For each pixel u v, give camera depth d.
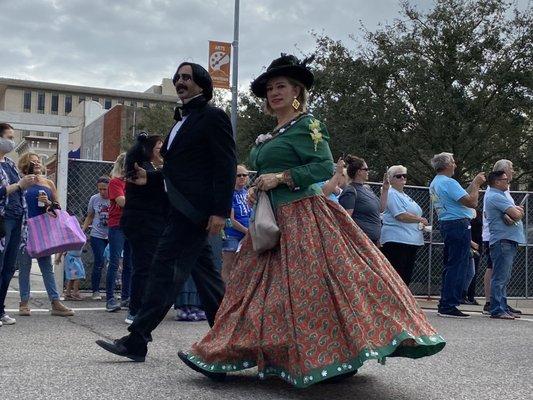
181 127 4.52
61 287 9.16
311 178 3.99
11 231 6.52
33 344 5.37
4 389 3.75
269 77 4.29
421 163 28.66
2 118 8.76
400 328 3.60
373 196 7.99
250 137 29.33
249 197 4.24
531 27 26.69
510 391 4.16
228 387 3.96
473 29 26.95
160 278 4.45
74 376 4.11
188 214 4.38
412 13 27.45
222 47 20.09
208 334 4.04
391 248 8.65
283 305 3.78
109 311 7.91
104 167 9.89
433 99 25.81
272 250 4.04
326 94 27.83
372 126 26.72
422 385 4.25
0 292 6.55
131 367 4.42
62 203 9.02
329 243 3.86
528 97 26.64
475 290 11.72
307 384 3.59
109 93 113.19
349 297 3.68
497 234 8.55
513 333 6.91
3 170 6.46
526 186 28.42
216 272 4.75
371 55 27.75
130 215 6.57
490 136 27.38
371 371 4.65
